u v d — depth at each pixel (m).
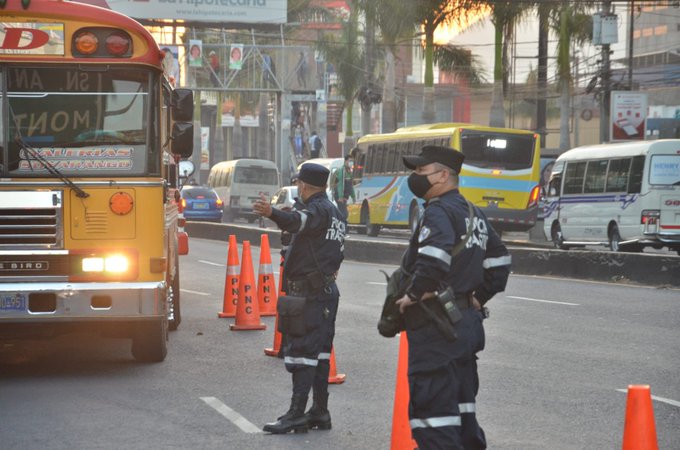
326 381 11.09
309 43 90.50
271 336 17.89
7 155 13.66
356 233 58.88
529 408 12.12
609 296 24.31
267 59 85.12
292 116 107.81
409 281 8.23
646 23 111.69
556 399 12.62
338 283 27.44
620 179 39.06
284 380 13.82
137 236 13.76
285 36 88.25
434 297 8.02
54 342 17.31
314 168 11.05
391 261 34.56
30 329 13.79
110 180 13.73
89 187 13.70
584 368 14.78
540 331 18.53
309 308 10.92
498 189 45.88
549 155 54.19
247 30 90.62
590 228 41.12
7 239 13.58
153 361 15.20
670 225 37.22
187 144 14.89
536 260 30.73
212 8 86.00
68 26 13.84
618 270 28.11
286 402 12.41
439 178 8.19
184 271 31.52
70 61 13.83
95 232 13.70
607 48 55.97
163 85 15.04
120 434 10.80
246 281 18.73
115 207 13.73
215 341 17.31
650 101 94.31
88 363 15.17
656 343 17.14
